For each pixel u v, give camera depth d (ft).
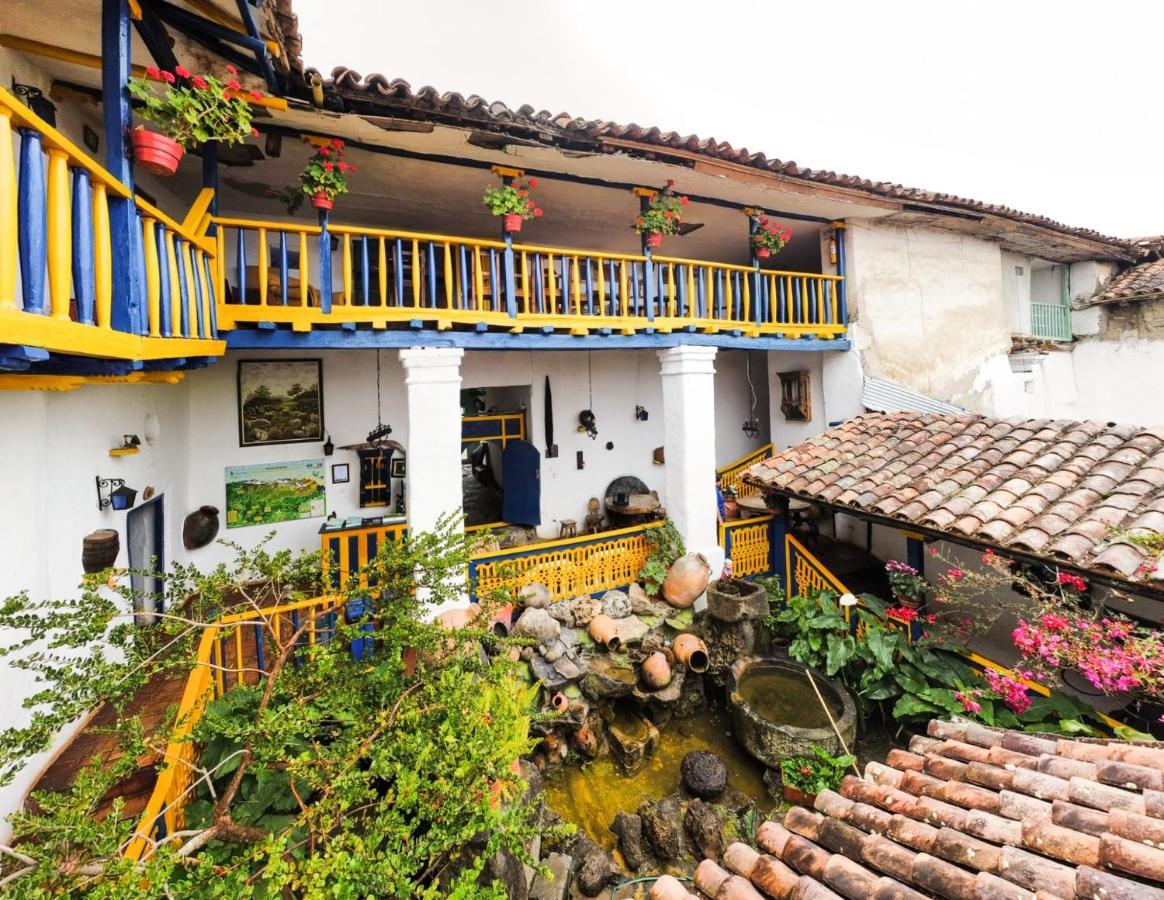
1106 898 6.22
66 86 14.42
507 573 12.95
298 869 7.15
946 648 18.69
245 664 16.48
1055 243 33.14
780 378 33.14
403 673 11.91
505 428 31.94
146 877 6.28
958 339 31.48
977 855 7.42
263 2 11.59
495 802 11.69
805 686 19.76
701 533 24.59
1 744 7.25
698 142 20.21
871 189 24.80
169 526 20.33
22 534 11.09
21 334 5.38
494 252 20.20
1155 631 14.66
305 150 19.04
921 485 18.76
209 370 23.32
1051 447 18.81
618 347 22.95
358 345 18.19
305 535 25.12
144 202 8.72
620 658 20.47
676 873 14.90
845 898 7.39
